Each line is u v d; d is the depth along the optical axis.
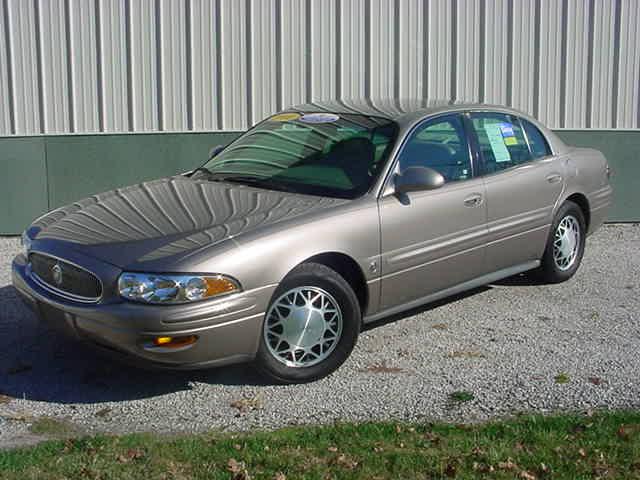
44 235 5.56
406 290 5.96
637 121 10.28
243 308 5.02
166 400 5.21
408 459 4.28
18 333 6.36
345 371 5.65
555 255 7.45
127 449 4.40
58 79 9.59
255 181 6.13
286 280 5.26
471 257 6.41
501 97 10.16
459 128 6.55
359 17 9.82
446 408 5.05
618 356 5.91
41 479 4.09
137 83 9.66
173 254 4.96
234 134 9.74
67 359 5.87
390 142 6.04
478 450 4.39
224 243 5.04
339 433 4.61
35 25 9.50
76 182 9.62
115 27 9.55
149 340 4.87
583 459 4.31
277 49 9.77
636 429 4.66
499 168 6.73
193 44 9.65
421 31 9.94
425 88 10.04
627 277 7.94
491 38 10.05
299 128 6.54
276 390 5.34
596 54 10.22
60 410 5.08
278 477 4.09
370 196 5.73
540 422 4.74
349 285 5.59
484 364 5.77
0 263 8.33
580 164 7.58
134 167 9.67
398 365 5.75
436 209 6.06
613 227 10.24
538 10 10.06
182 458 4.31
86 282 5.09
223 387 5.39
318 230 5.36
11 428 4.81
